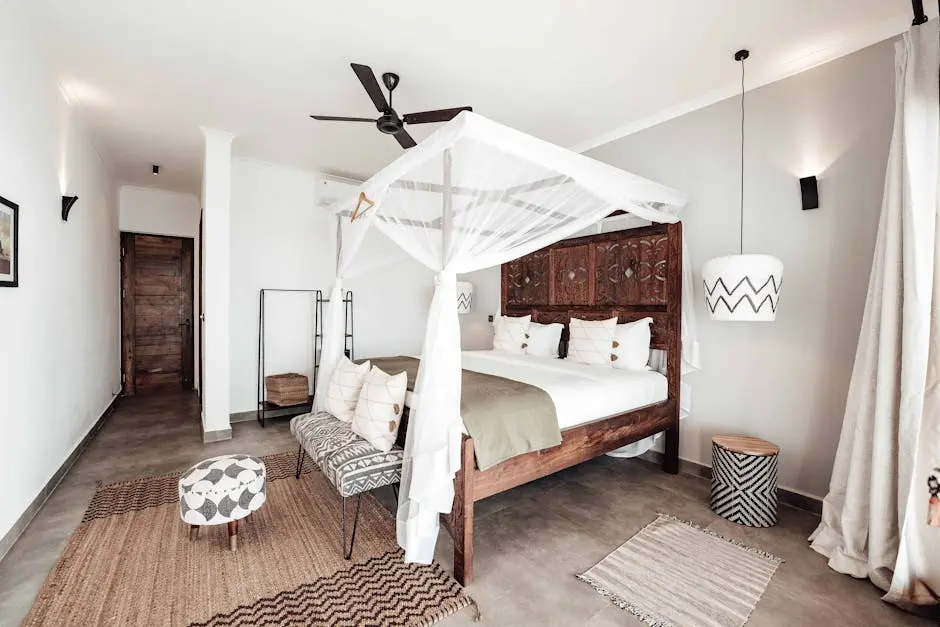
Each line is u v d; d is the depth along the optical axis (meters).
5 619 1.62
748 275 2.45
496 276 5.07
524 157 2.11
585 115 3.46
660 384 3.11
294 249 4.79
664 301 3.24
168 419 4.52
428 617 1.69
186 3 2.14
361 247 3.95
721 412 3.07
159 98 3.14
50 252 2.76
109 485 2.85
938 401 1.73
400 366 3.26
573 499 2.78
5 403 2.10
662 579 1.95
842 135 2.51
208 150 3.73
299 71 2.78
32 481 2.41
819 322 2.60
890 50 2.33
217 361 3.84
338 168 4.76
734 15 2.23
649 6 2.16
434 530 2.01
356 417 2.47
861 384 2.07
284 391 4.35
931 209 1.76
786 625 1.68
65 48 2.54
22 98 2.31
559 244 3.98
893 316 1.87
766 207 2.84
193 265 6.08
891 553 1.87
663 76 2.85
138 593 1.79
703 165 3.17
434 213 2.28
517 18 2.25
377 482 2.15
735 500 2.47
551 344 3.81
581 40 2.45
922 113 1.76
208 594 1.79
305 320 4.88
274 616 1.67
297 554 2.10
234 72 2.79
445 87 2.99
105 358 4.59
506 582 1.92
